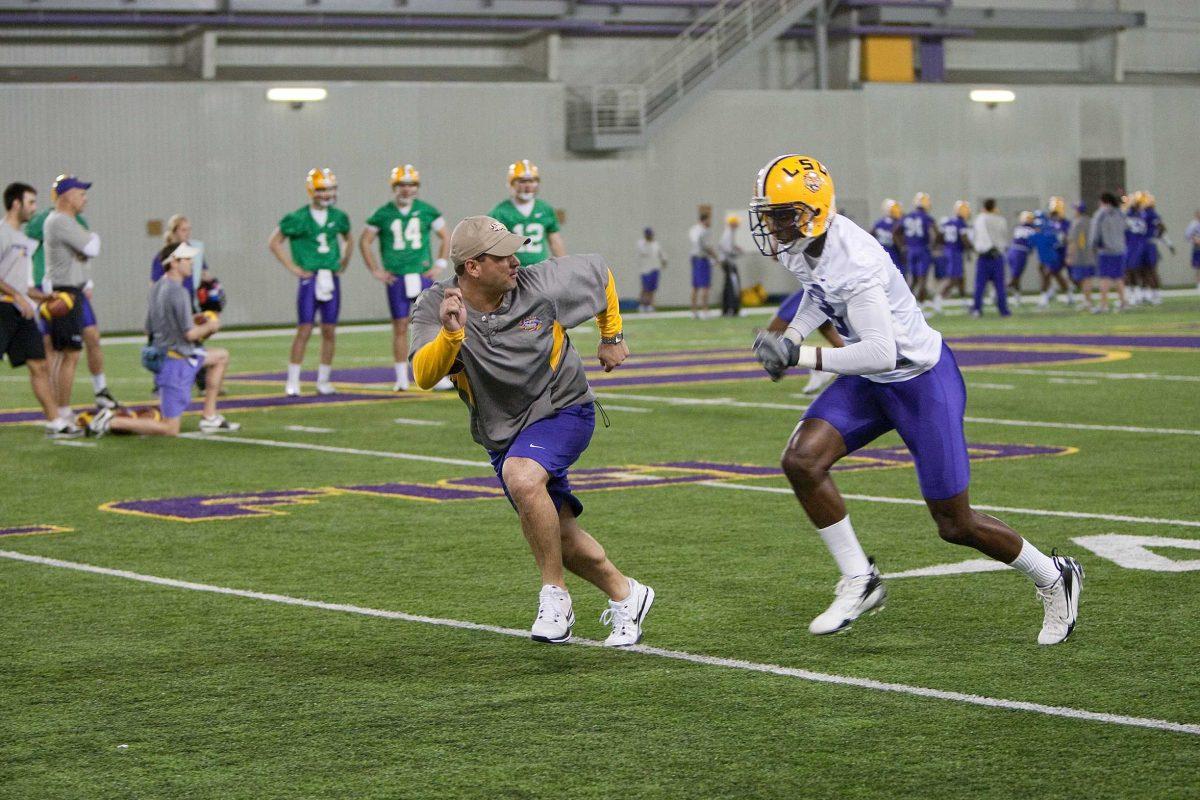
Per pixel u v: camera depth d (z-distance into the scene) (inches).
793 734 407.5
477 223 470.3
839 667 473.1
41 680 476.1
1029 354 1663.4
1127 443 971.3
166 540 707.4
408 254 1418.6
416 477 893.8
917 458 485.4
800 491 496.7
